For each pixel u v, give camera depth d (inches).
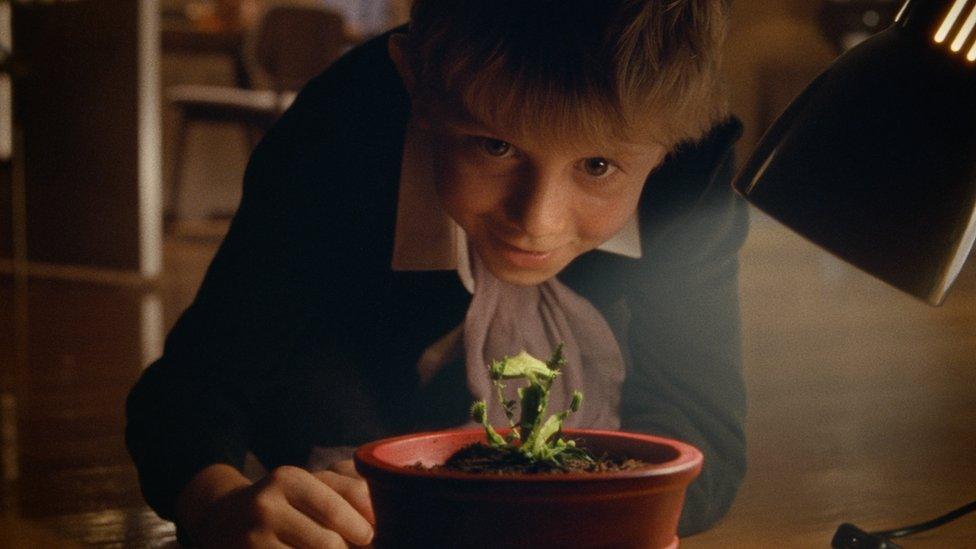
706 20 39.6
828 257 261.0
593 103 38.4
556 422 38.8
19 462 72.2
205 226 327.6
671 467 37.2
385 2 412.8
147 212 196.4
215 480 45.9
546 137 38.9
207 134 351.9
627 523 36.9
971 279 213.0
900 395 99.4
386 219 50.2
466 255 50.3
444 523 36.7
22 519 58.9
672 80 38.9
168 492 46.7
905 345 135.5
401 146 50.1
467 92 39.0
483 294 50.3
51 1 203.3
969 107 35.9
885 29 37.9
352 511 41.1
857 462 69.9
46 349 129.7
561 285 51.3
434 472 36.9
